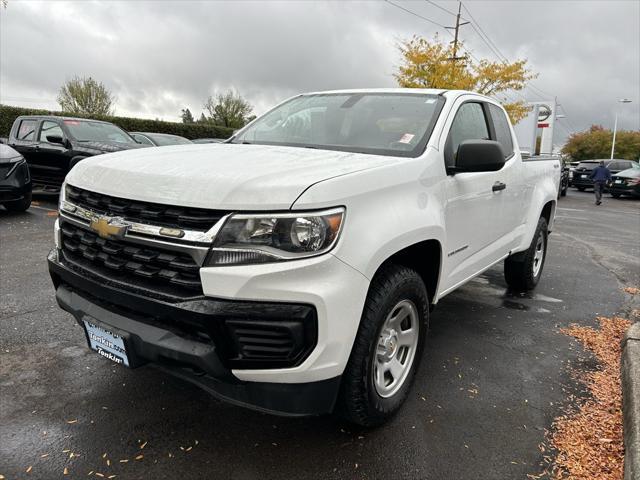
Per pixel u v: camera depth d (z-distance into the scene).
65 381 3.21
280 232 2.17
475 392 3.31
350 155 2.95
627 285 6.32
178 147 3.27
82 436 2.67
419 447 2.69
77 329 3.98
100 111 49.91
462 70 23.56
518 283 5.50
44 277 5.23
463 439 2.79
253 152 2.98
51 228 7.77
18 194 8.47
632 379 3.20
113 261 2.48
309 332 2.20
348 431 2.80
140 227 2.35
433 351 3.93
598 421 2.99
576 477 2.50
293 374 2.21
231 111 56.47
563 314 4.98
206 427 2.79
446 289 3.41
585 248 8.97
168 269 2.30
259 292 2.13
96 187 2.59
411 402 3.14
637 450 2.48
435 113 3.42
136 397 3.06
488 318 4.76
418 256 3.16
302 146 3.37
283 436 2.74
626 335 3.98
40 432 2.69
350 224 2.33
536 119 17.28
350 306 2.29
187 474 2.42
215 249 2.16
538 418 3.02
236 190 2.20
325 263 2.21
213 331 2.15
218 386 2.35
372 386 2.59
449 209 3.23
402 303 2.78
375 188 2.52
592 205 19.39
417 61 23.39
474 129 3.90
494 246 4.27
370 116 3.54
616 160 28.39
